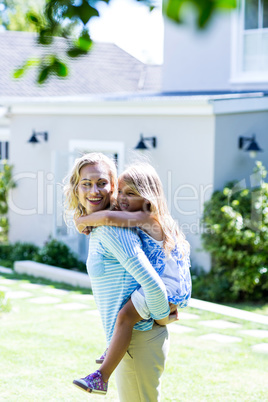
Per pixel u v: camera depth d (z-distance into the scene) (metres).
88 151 11.95
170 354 6.09
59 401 4.79
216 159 9.95
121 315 3.21
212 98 9.72
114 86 19.17
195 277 9.77
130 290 3.27
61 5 2.53
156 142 10.73
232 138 10.26
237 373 5.54
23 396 4.87
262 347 6.43
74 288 9.84
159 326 3.36
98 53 20.59
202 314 8.04
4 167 13.56
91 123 11.89
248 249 9.45
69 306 8.32
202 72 13.00
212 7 1.67
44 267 10.91
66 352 6.08
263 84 12.18
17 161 13.34
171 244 3.38
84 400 4.82
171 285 3.37
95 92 18.52
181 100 10.00
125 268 3.18
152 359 3.29
